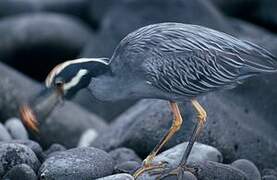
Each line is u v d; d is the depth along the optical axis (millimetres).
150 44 12289
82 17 27625
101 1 26688
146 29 12516
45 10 27312
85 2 27562
